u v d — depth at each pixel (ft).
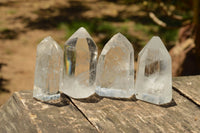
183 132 1.37
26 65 4.35
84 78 1.53
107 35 5.31
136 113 1.47
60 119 1.40
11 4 6.77
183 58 3.48
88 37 1.51
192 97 1.59
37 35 5.31
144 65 1.54
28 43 5.02
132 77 1.58
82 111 1.45
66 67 1.53
